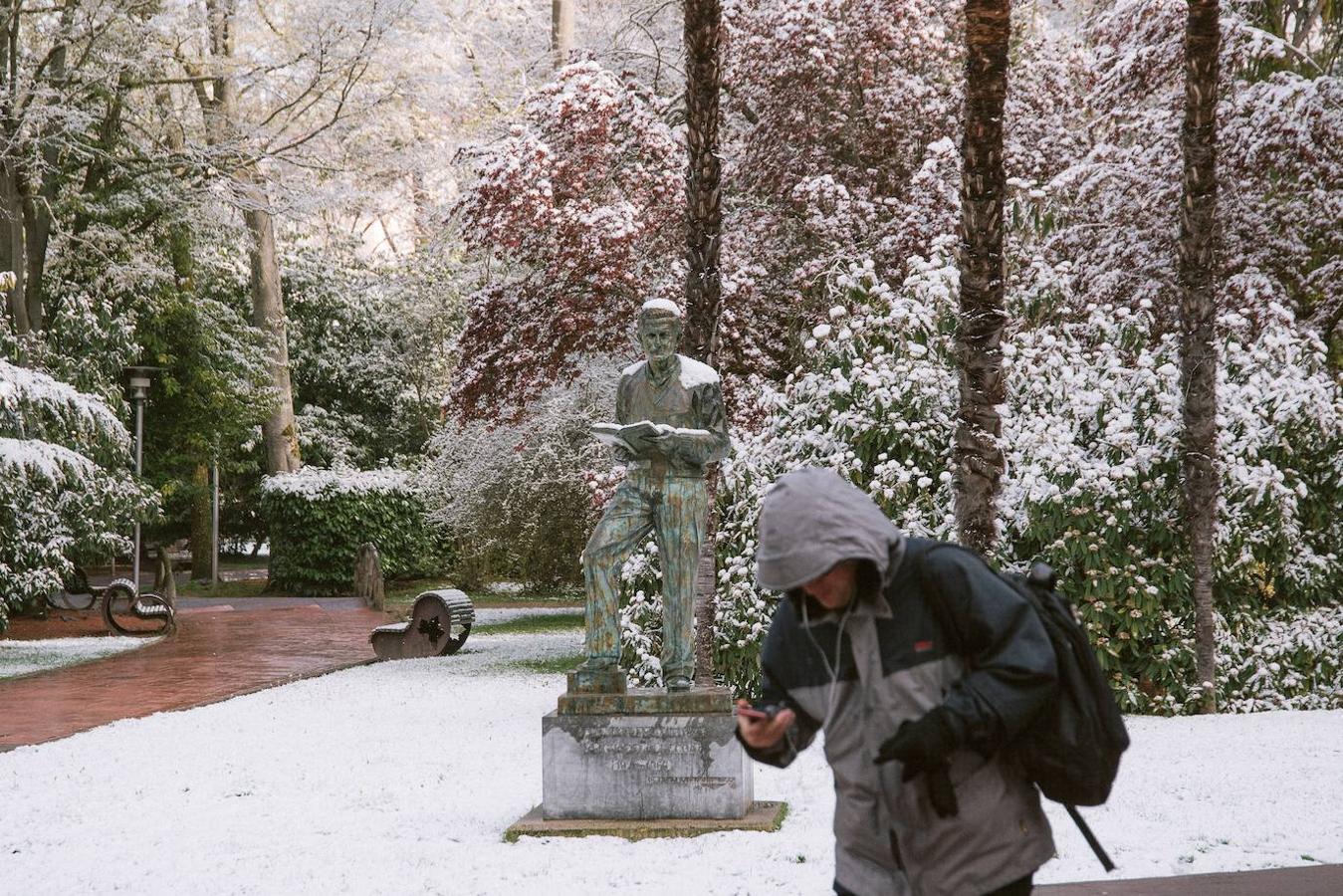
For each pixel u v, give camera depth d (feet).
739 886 17.93
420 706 41.37
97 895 18.54
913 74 58.75
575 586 92.48
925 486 38.17
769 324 54.03
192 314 102.89
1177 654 36.58
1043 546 37.99
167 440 106.63
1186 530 37.27
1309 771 25.59
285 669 54.60
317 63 95.81
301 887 18.60
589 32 87.15
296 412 131.75
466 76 105.60
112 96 90.12
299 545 104.78
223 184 96.58
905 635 8.55
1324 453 39.11
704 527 23.54
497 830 22.39
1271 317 46.01
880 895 8.93
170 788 27.30
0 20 80.43
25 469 63.57
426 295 121.39
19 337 78.18
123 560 140.77
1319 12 59.31
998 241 30.25
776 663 9.32
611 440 23.07
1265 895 16.02
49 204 86.79
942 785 8.29
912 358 40.42
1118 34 55.47
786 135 56.49
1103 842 19.95
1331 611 39.17
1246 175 51.55
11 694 46.93
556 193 51.34
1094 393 39.29
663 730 22.21
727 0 56.90
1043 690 8.09
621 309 52.16
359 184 111.14
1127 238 52.54
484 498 86.43
